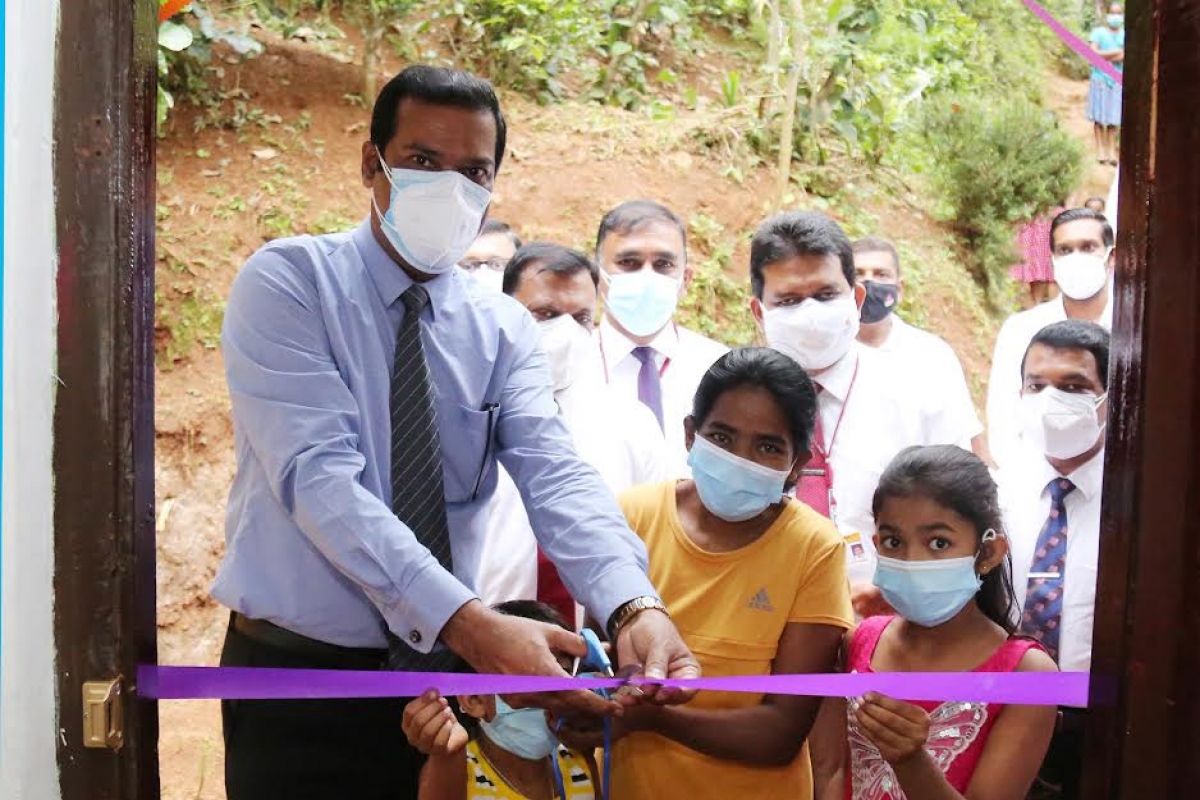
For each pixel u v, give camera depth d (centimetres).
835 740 252
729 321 613
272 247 221
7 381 136
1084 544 312
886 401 351
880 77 712
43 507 139
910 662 242
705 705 240
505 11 669
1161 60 133
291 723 226
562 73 709
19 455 137
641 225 358
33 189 137
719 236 632
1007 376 432
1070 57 927
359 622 222
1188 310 133
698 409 245
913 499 238
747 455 237
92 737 140
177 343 548
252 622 227
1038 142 724
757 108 699
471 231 230
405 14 638
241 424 223
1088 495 313
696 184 645
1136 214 137
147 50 142
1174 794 136
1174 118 132
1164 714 136
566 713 210
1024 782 228
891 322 412
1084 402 304
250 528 224
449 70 230
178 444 531
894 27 761
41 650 140
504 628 194
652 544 252
